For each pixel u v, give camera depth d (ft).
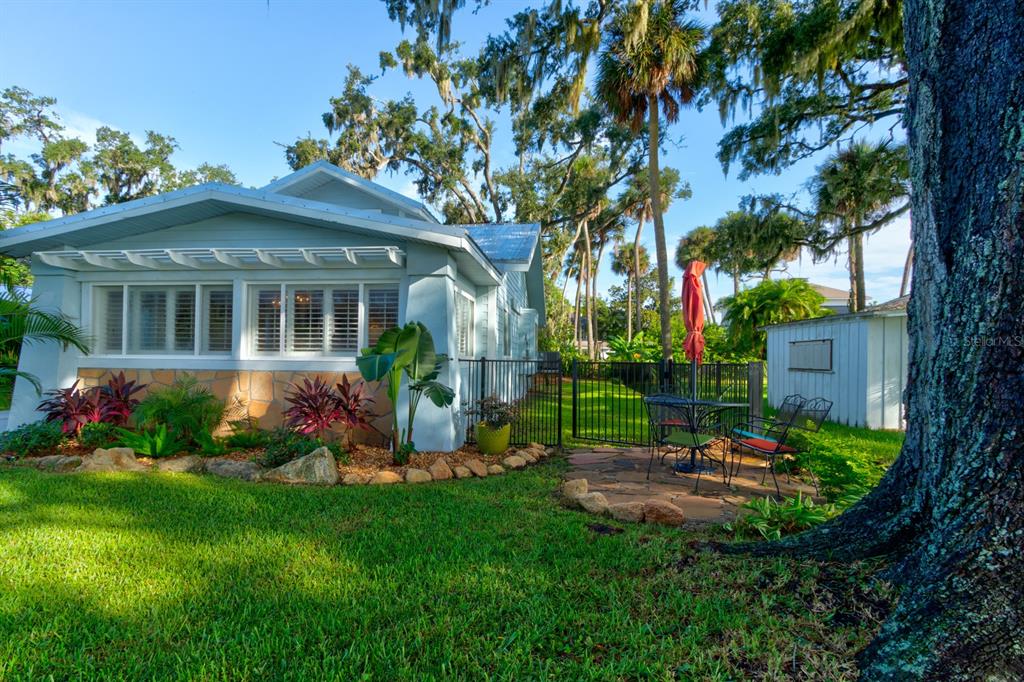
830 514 12.84
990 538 7.13
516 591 10.03
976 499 7.41
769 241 59.00
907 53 9.86
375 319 25.44
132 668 7.70
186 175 105.60
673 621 8.84
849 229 54.44
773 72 42.19
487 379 34.73
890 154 48.32
